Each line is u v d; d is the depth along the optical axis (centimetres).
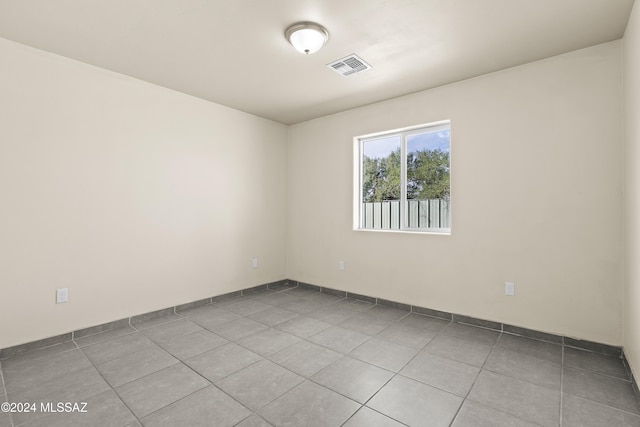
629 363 219
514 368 226
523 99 285
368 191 414
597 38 243
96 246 294
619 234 244
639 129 190
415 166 373
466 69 296
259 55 273
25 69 255
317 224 448
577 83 260
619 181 244
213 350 256
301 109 413
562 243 267
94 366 229
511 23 224
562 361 236
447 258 329
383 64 287
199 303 373
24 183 255
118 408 181
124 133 312
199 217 375
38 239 262
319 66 293
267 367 228
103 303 298
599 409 181
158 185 338
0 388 201
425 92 345
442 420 171
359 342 271
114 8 209
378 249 384
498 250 298
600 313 251
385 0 201
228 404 184
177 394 194
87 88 288
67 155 277
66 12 212
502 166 296
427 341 273
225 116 402
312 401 187
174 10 211
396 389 200
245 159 426
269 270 459
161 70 302
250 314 345
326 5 206
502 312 295
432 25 228
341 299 404
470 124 314
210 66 293
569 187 264
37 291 261
